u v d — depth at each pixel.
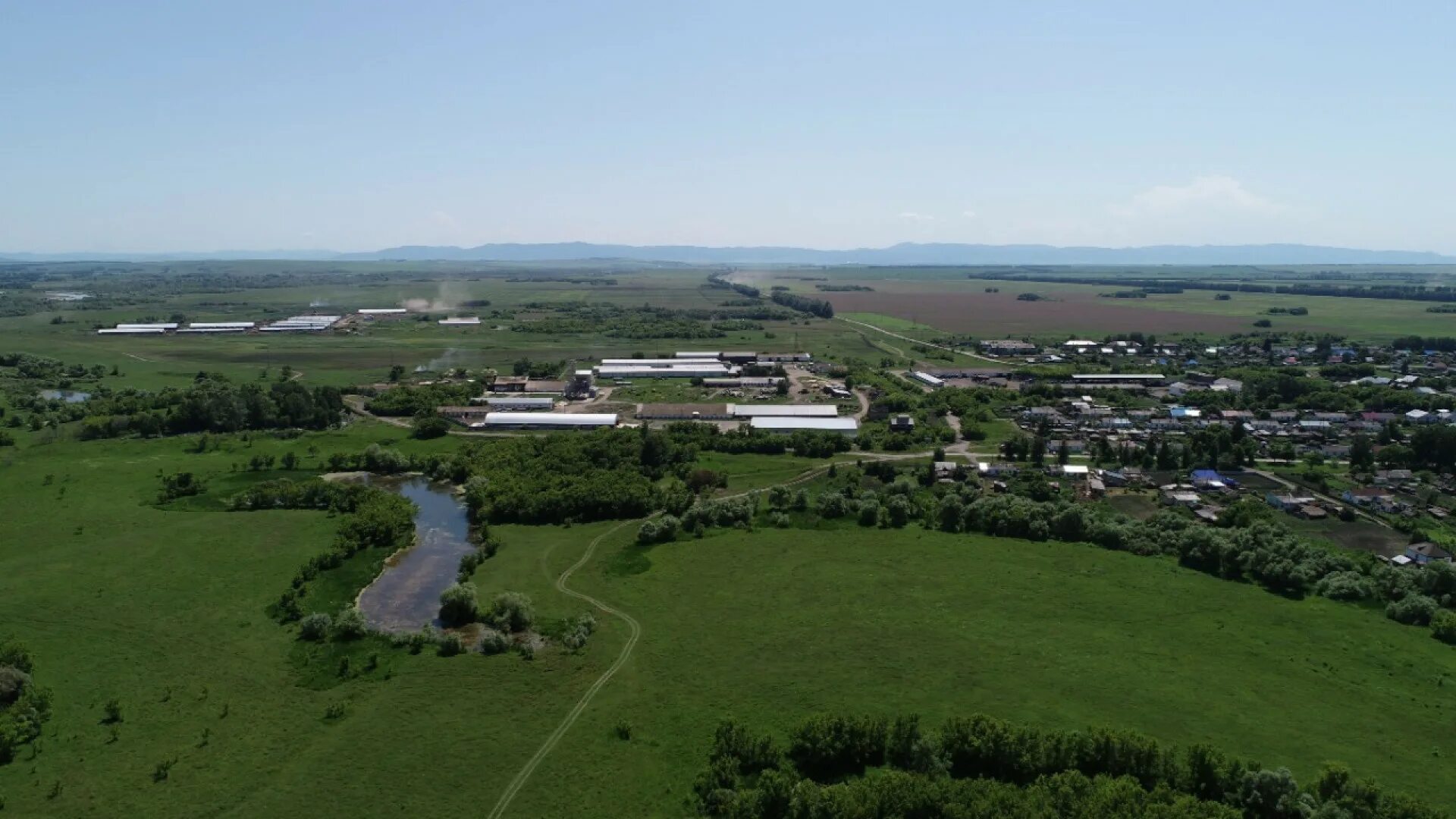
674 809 76.44
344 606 117.56
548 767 82.25
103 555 132.38
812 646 105.88
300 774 80.88
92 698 93.25
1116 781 72.81
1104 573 127.81
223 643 106.00
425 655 103.94
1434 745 85.31
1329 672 99.50
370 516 145.38
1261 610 115.56
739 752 81.31
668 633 109.75
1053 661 101.75
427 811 76.00
